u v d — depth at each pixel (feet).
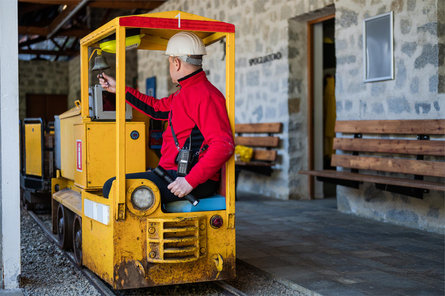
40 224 18.85
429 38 16.66
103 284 11.19
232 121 10.09
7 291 10.87
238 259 13.41
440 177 16.37
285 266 12.66
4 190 11.02
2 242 11.07
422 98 17.01
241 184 28.94
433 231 16.74
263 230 17.25
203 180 9.58
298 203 23.63
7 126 11.03
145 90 42.73
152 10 41.73
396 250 14.30
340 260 13.25
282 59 24.88
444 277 11.68
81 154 12.85
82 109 12.84
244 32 28.12
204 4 32.78
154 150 14.76
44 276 12.23
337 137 20.66
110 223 9.70
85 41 12.28
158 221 9.62
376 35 18.76
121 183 9.44
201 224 10.06
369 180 16.93
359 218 19.51
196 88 9.91
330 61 33.14
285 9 24.52
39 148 20.61
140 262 9.68
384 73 18.48
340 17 20.62
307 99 25.13
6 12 11.00
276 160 25.50
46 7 55.42
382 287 10.91
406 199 17.75
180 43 9.95
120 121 9.41
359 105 19.79
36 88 66.95
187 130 9.95
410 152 16.79
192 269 10.07
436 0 16.38
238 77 28.86
